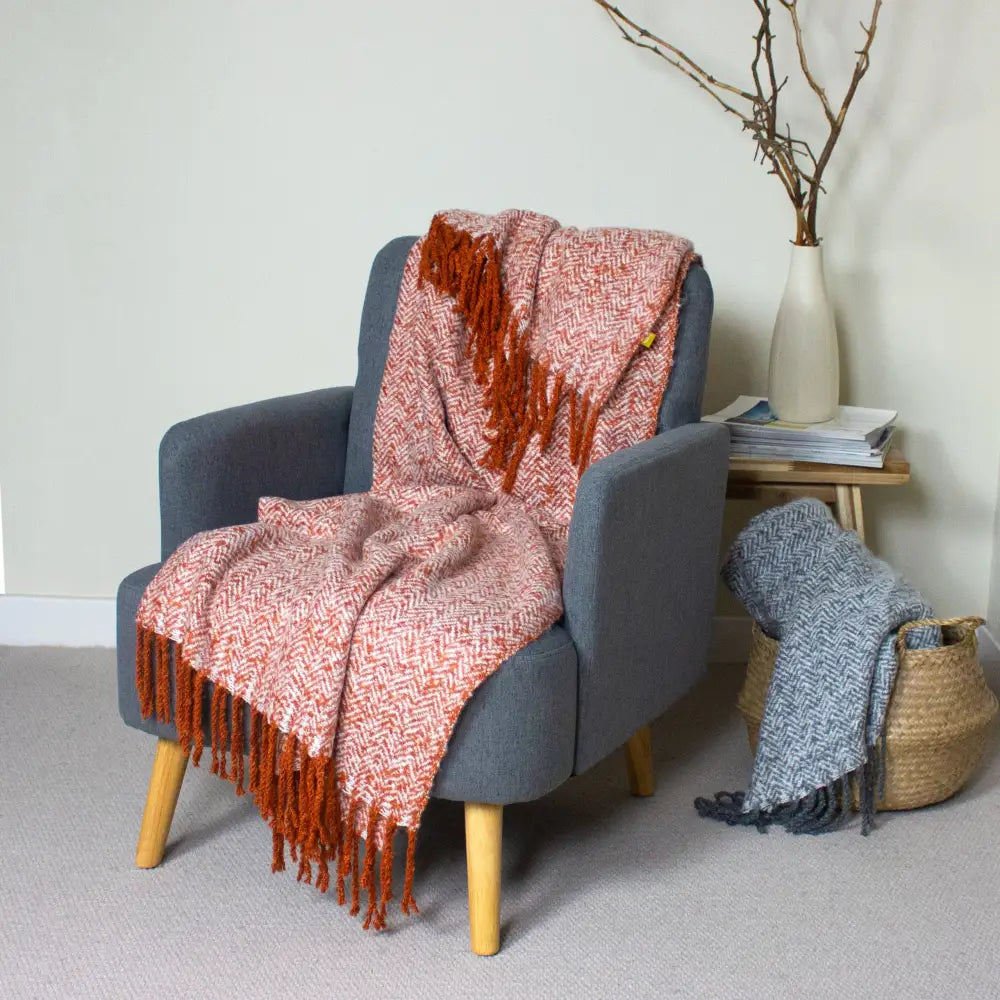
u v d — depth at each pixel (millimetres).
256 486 1921
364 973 1554
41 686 2422
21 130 2447
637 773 2004
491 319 2012
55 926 1641
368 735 1545
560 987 1530
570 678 1562
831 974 1558
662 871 1795
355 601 1554
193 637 1623
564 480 1988
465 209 2441
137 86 2420
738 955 1596
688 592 1857
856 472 2098
